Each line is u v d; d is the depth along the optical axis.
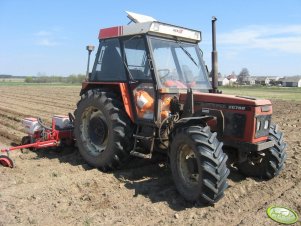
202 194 4.73
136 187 5.60
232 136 5.21
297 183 5.85
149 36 5.73
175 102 5.63
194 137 4.80
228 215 4.65
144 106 5.83
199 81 6.21
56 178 5.80
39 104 19.22
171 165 5.27
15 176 5.95
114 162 6.15
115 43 6.30
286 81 96.50
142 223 4.44
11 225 4.30
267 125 5.31
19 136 9.52
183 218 4.55
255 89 53.59
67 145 7.68
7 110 15.72
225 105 5.28
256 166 5.92
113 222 4.43
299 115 15.83
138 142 6.12
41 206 4.80
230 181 5.88
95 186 5.60
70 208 4.81
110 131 6.07
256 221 4.44
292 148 8.34
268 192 5.45
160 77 5.68
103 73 6.55
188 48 6.24
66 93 31.58
